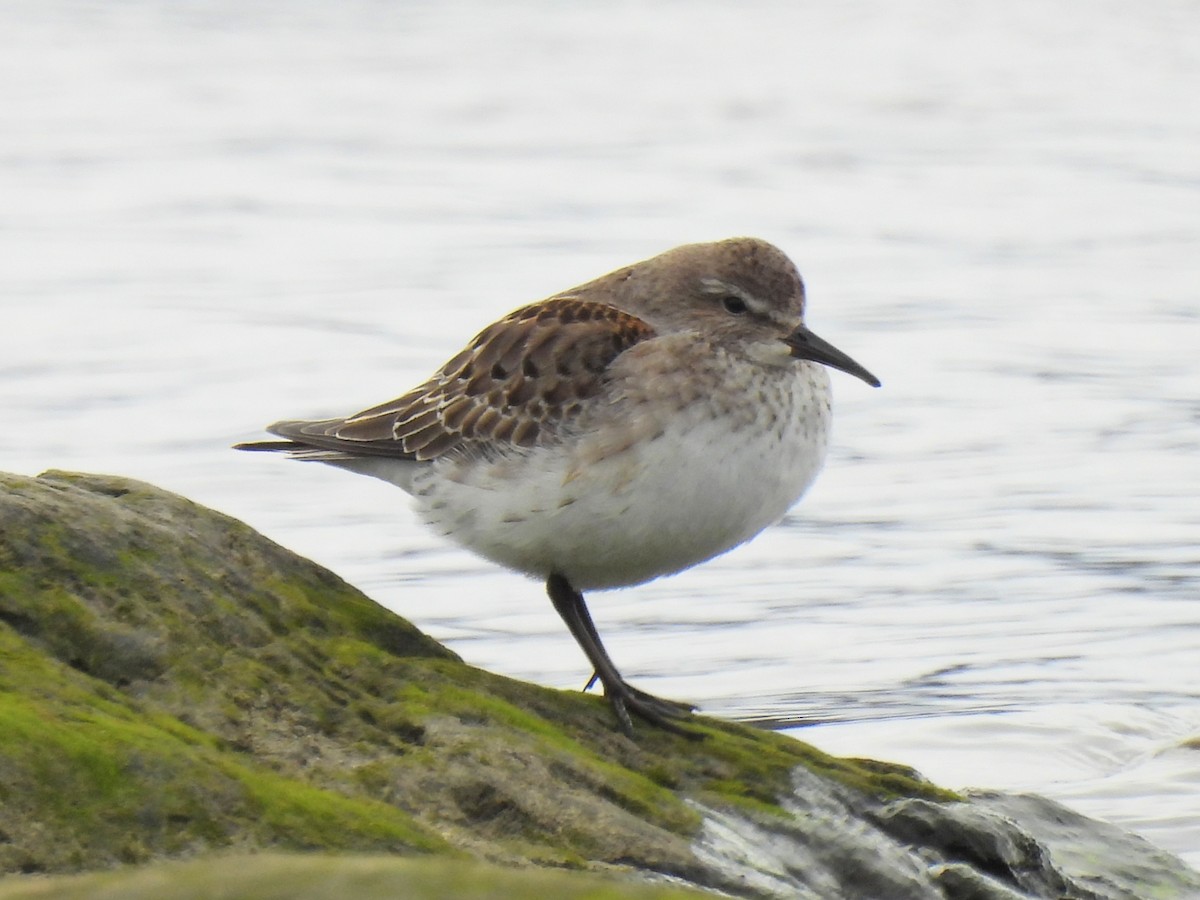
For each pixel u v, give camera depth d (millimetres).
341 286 25469
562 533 9312
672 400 9227
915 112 42438
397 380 20609
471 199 32656
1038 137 39188
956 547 16141
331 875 4598
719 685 13242
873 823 8398
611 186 34375
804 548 16172
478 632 14125
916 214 31656
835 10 56125
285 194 32656
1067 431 19234
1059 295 25438
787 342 9656
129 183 33156
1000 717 12461
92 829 6289
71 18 50531
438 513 9750
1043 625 14375
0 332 22453
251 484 17125
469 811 7297
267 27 51406
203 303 24281
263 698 7523
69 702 6914
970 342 22797
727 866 7520
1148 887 9234
